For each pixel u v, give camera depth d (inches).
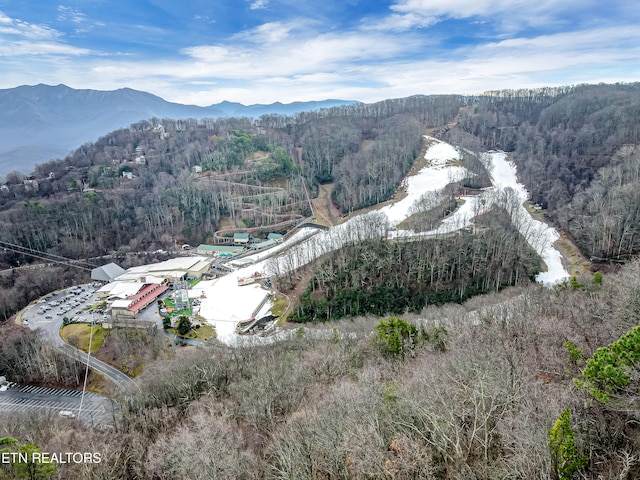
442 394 1813.5
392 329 3016.7
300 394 2610.7
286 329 5132.9
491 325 3029.0
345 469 1625.2
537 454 1278.3
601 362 1342.3
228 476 1855.3
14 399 4335.6
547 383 1863.9
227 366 3484.3
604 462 1269.7
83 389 4392.2
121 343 4940.9
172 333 5295.3
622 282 2896.2
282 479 1732.3
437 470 1515.7
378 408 1921.8
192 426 2539.4
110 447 2426.2
